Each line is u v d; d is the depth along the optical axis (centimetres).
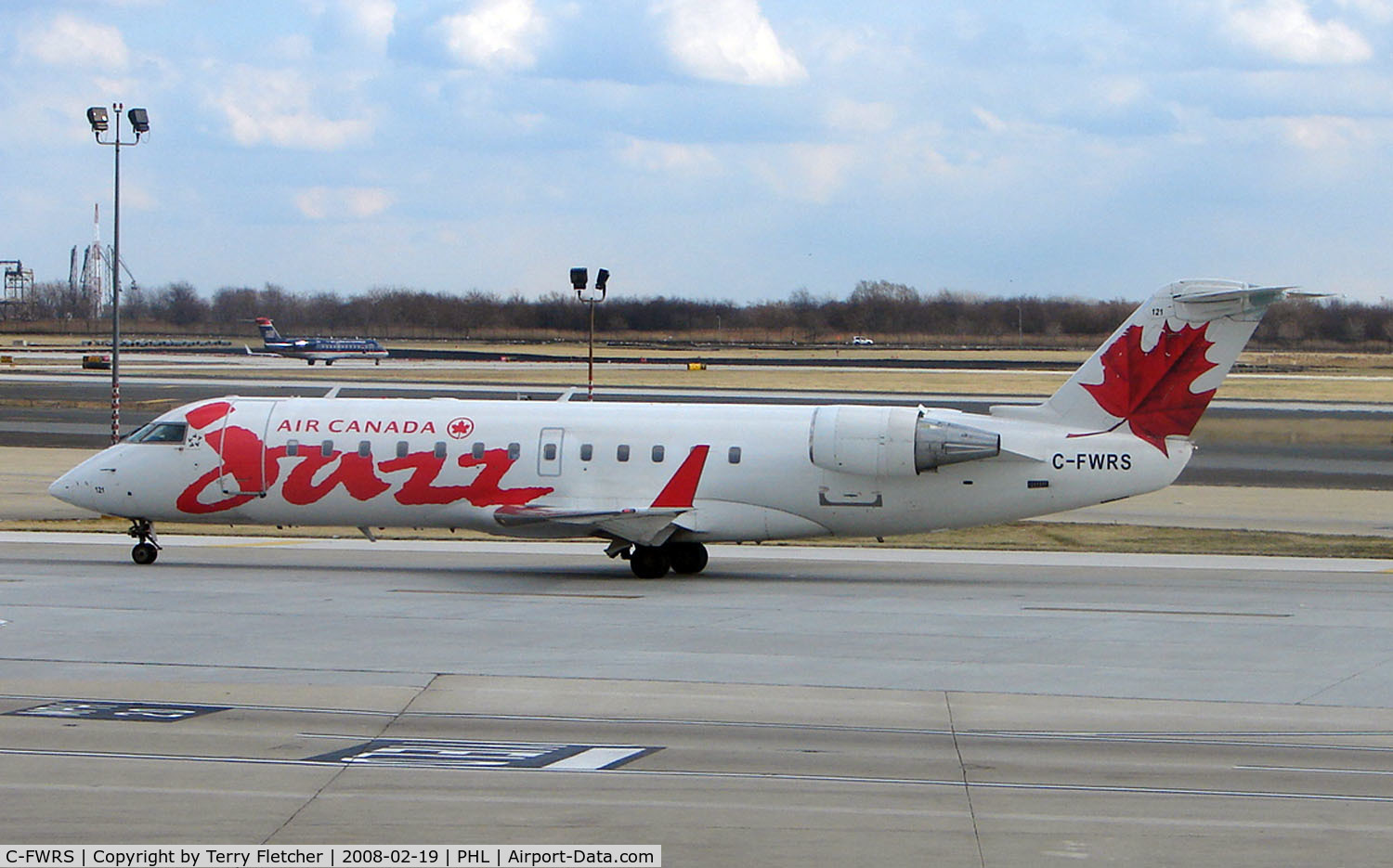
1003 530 10281
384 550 9175
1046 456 7681
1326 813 3366
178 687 4778
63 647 5519
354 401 8425
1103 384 7712
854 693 4766
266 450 8181
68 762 3738
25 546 9119
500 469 7994
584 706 4528
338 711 4425
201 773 3634
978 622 6319
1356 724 4359
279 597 6962
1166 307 7606
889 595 7212
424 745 3988
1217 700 4694
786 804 3400
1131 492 7656
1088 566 8469
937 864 2955
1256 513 11256
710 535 7862
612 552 8012
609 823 3238
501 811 3319
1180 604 6900
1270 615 6569
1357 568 8394
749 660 5356
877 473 7669
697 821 3259
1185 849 3081
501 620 6284
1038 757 3916
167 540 9569
